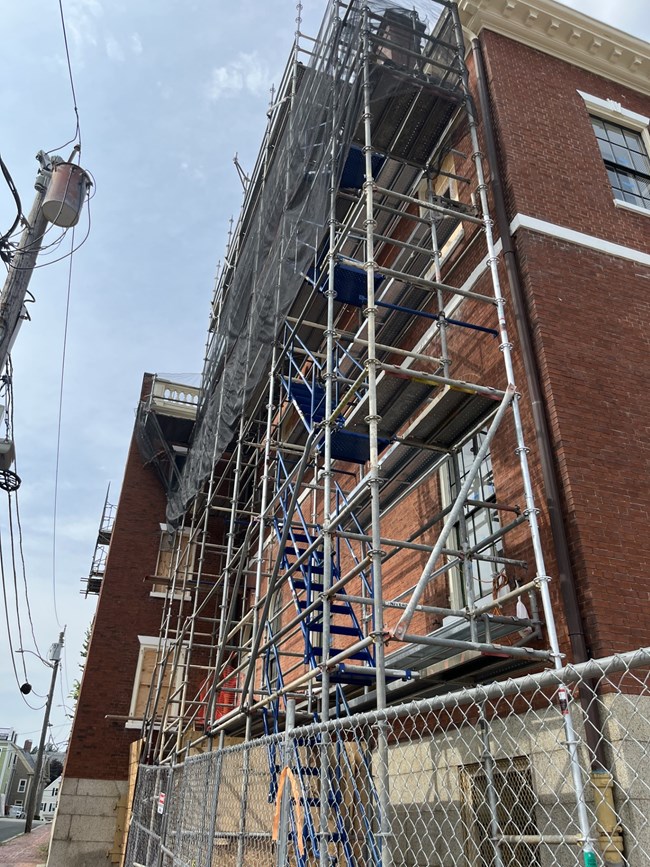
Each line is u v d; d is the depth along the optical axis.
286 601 15.91
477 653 6.58
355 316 13.29
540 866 6.22
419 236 11.40
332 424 8.84
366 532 11.98
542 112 10.88
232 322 17.28
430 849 7.50
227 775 8.95
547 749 6.53
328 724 4.17
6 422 10.75
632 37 12.09
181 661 19.36
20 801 95.94
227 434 16.22
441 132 10.62
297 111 13.32
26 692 23.05
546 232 9.52
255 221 16.75
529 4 11.43
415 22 10.85
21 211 10.19
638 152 11.79
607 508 7.68
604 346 8.90
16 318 10.23
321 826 4.00
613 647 6.88
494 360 9.30
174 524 20.80
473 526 9.43
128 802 16.52
